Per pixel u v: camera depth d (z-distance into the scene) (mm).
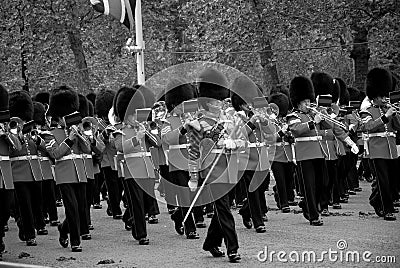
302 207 21453
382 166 21047
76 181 18703
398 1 42156
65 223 18969
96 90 50750
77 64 47406
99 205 27469
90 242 19719
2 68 46125
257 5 44312
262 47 44438
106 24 48375
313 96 21719
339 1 43188
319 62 52125
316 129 21234
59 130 18938
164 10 49000
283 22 44125
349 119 27125
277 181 23938
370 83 21500
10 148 18828
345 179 26141
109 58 50156
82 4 47219
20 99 21188
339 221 21359
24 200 19578
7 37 45469
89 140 19453
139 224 18984
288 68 51750
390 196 21141
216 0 44625
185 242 19141
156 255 17469
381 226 20172
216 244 16891
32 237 19625
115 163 23516
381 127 21125
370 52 45594
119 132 19703
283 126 23734
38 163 20094
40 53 45938
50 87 46281
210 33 45156
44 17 45781
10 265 10578
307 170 20891
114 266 16359
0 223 18344
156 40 51250
